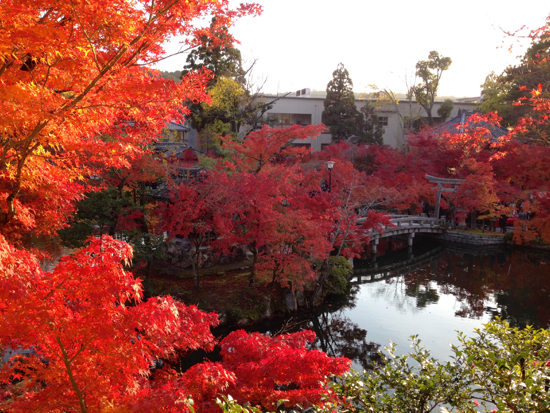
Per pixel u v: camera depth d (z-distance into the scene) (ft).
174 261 66.59
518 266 85.05
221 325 52.34
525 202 91.61
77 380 14.78
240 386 21.62
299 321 56.90
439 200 106.83
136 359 14.75
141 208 56.75
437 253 98.43
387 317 59.11
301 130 66.49
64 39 15.75
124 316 14.28
